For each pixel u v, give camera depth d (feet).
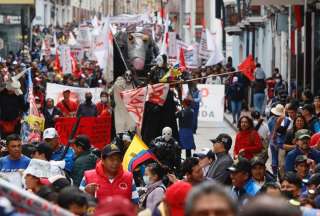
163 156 77.20
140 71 107.86
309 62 158.40
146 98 95.55
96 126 95.55
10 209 28.02
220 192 28.43
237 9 260.01
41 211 29.48
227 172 67.87
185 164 59.31
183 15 346.13
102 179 58.49
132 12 586.86
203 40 176.45
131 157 70.38
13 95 110.73
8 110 110.42
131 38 108.58
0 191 29.73
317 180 59.31
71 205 43.06
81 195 43.47
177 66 111.04
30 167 58.49
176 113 106.22
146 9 516.73
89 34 225.15
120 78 99.35
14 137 66.13
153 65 104.27
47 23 437.17
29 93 106.22
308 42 157.38
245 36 266.57
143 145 71.00
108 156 58.23
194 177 59.21
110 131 96.58
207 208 28.17
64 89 128.16
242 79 170.40
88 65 217.15
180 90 118.11
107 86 124.77
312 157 80.79
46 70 214.48
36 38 332.19
